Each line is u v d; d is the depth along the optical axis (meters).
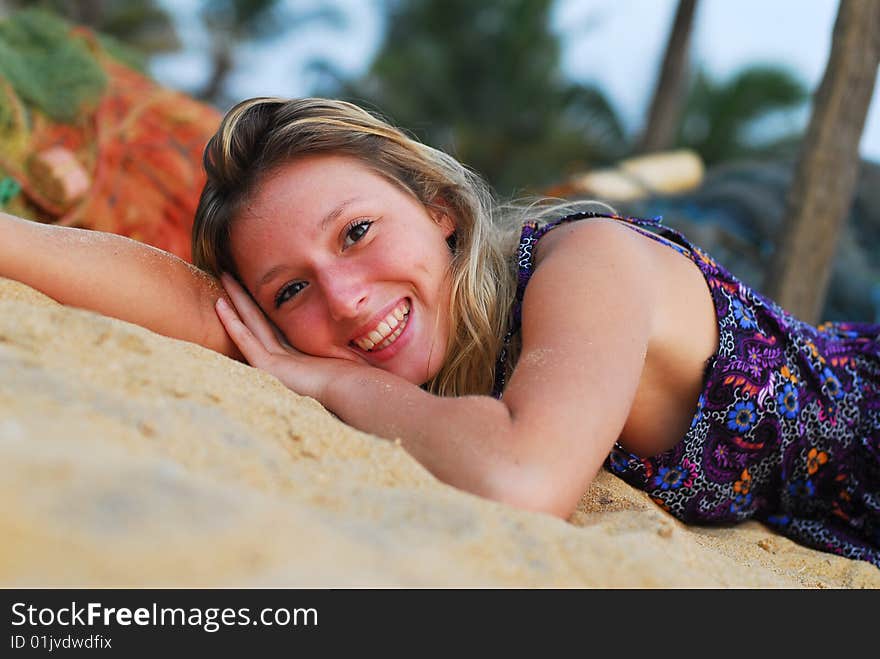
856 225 7.34
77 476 1.06
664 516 1.99
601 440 1.69
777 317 2.31
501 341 2.23
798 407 2.31
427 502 1.37
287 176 2.16
